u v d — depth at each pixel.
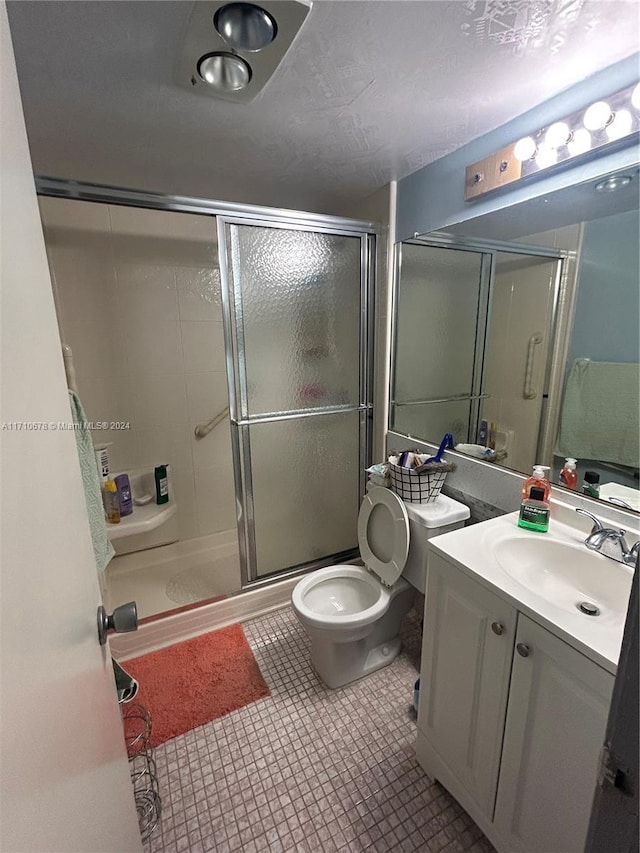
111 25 0.94
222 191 2.11
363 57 1.07
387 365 2.12
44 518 0.50
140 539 2.48
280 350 1.90
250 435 1.93
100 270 2.16
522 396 1.49
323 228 1.86
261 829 1.19
